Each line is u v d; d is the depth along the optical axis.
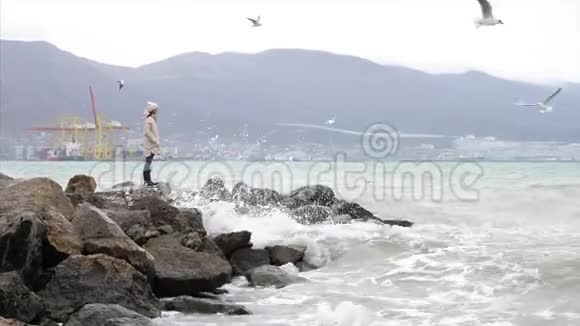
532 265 12.47
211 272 11.73
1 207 12.27
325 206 18.80
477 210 21.75
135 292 10.12
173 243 12.59
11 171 42.31
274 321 9.71
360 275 13.07
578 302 10.33
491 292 11.26
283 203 19.27
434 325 9.43
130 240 11.27
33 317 9.34
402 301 10.94
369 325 9.47
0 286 9.05
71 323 8.82
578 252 13.57
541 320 9.53
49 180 12.84
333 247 14.88
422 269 12.98
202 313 10.19
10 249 9.97
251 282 12.48
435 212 21.59
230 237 13.99
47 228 10.78
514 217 20.50
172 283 11.41
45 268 10.73
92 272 10.06
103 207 14.23
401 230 16.67
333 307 10.48
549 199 22.84
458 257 13.59
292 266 13.77
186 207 16.36
